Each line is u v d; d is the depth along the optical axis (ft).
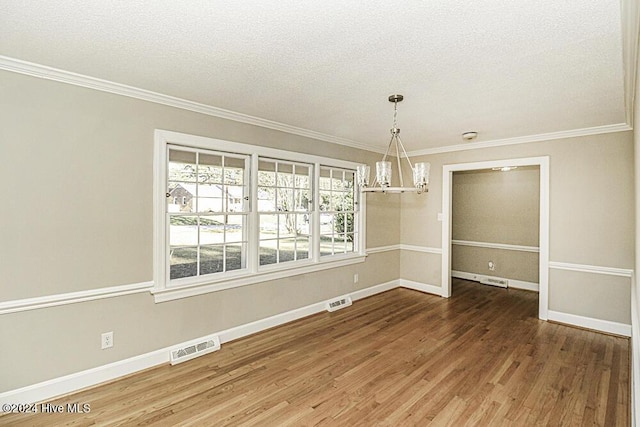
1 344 7.11
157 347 9.45
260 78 8.03
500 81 8.05
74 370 8.04
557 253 13.15
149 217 9.26
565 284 12.99
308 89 8.74
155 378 8.71
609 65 7.09
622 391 8.20
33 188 7.45
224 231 11.28
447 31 5.82
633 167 11.06
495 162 14.93
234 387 8.32
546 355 10.21
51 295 7.68
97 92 8.31
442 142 15.43
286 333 11.91
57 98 7.73
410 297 16.75
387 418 7.14
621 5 4.96
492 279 19.54
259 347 10.71
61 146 7.80
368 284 16.80
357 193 16.35
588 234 12.48
